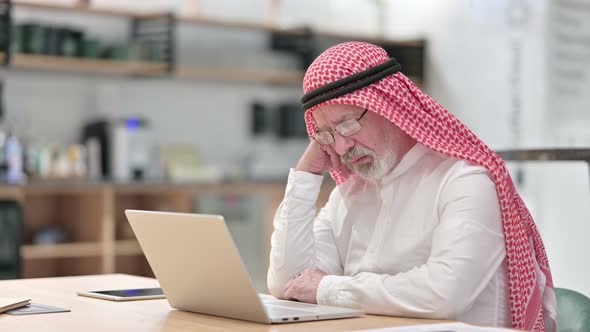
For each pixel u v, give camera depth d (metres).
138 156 6.12
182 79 6.74
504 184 1.93
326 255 2.30
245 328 1.58
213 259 1.63
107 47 6.10
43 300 2.04
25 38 5.74
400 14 7.19
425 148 2.08
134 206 6.26
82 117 6.32
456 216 1.88
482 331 1.59
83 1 6.24
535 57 5.73
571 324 2.16
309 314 1.68
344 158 2.08
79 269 5.92
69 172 5.86
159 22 6.47
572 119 5.40
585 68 5.30
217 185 6.05
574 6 5.40
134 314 1.79
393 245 2.07
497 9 6.11
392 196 2.11
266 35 7.16
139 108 6.57
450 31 6.63
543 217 5.42
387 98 2.01
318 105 2.01
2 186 5.26
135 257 6.40
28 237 5.92
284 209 2.18
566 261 5.27
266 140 7.12
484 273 1.85
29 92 6.11
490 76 6.19
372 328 1.56
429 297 1.76
